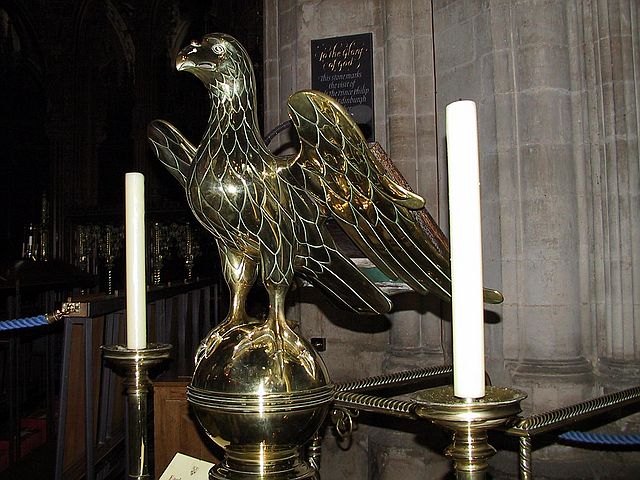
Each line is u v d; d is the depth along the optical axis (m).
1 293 5.19
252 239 1.60
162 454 2.84
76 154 12.59
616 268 3.10
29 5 12.50
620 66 3.11
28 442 4.42
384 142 3.83
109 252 5.80
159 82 12.34
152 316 4.23
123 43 12.86
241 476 1.50
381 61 3.87
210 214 1.61
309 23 3.99
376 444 3.58
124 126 12.99
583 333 3.18
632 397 1.73
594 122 3.19
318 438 1.96
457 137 1.07
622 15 3.12
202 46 1.56
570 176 3.16
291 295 3.99
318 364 1.56
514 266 3.20
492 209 3.29
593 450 3.09
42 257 8.33
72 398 2.82
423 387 3.53
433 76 3.70
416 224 1.54
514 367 3.16
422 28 3.71
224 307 8.75
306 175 1.59
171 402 2.85
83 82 12.74
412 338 3.62
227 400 1.44
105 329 3.24
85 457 2.89
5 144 13.26
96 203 12.75
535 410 3.04
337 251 1.69
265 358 1.49
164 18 12.23
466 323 1.05
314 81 3.94
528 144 3.15
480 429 1.03
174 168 1.77
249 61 1.61
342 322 3.85
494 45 3.28
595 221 3.19
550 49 3.17
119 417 3.46
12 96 13.27
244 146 1.58
